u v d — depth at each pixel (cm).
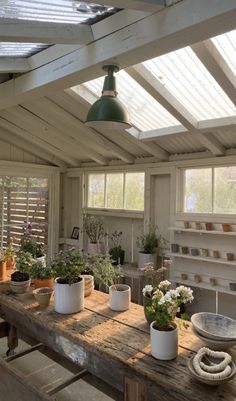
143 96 302
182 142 378
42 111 380
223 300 387
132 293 456
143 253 428
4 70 247
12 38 178
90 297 236
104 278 224
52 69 240
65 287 204
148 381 149
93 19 199
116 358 153
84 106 328
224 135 337
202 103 287
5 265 280
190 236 409
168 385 134
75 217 570
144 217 450
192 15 159
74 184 571
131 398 150
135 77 254
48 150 494
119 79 283
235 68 231
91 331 180
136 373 151
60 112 358
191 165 399
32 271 243
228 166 375
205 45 206
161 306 157
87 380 193
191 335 177
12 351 269
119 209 494
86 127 384
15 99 289
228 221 370
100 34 201
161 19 171
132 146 423
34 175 520
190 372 136
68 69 226
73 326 186
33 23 179
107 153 467
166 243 438
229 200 375
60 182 569
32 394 137
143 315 204
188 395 128
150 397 149
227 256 365
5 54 245
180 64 244
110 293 213
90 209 533
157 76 262
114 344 166
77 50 218
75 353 198
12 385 148
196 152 393
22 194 505
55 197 549
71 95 311
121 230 500
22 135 447
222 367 135
